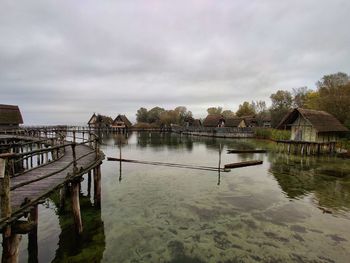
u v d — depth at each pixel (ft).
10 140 84.07
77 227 29.81
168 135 237.86
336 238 29.60
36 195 22.11
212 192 48.39
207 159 90.22
